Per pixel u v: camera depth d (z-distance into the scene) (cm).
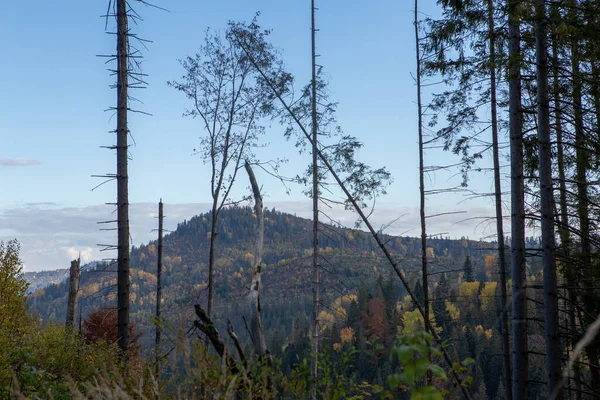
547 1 961
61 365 961
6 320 991
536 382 963
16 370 761
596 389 923
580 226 1087
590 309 1005
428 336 199
